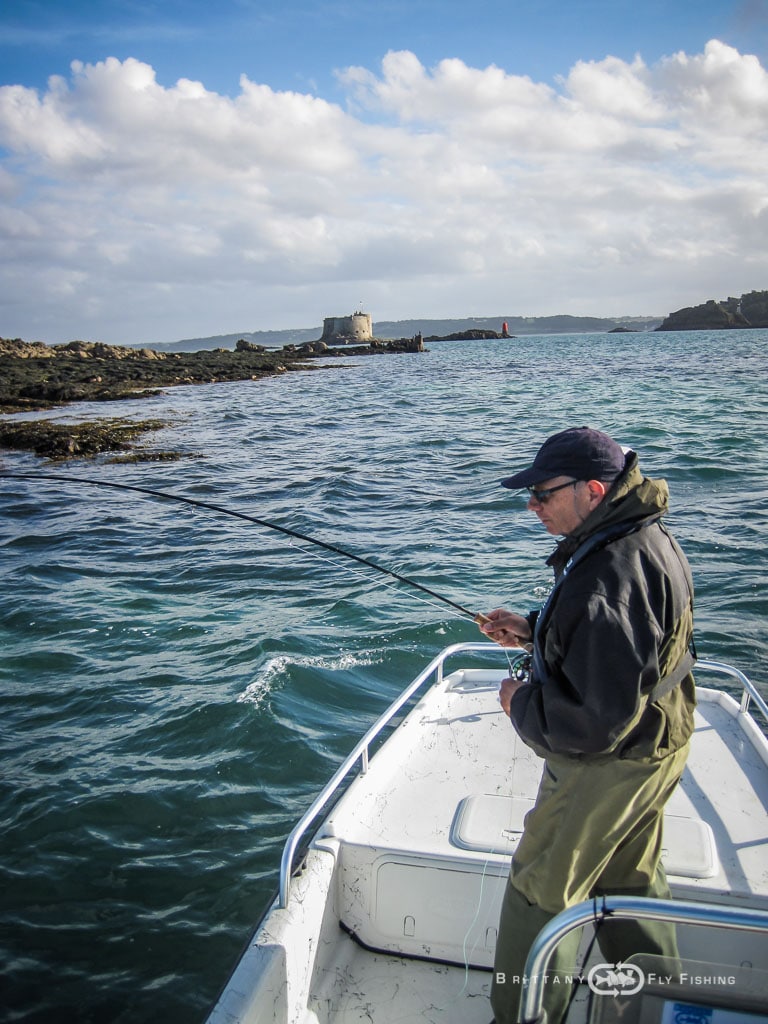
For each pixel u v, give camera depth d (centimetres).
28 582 1061
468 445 2166
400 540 1195
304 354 9481
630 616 217
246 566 1094
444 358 8262
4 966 413
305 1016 278
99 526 1392
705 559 1007
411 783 350
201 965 412
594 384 4031
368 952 308
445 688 443
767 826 317
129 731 641
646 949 240
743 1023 220
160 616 905
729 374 4291
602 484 232
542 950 209
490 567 1032
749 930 200
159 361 6656
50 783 570
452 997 288
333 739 624
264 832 513
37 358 6375
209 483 1778
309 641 805
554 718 223
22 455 2269
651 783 233
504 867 293
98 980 404
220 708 665
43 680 742
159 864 486
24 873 480
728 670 417
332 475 1794
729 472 1520
